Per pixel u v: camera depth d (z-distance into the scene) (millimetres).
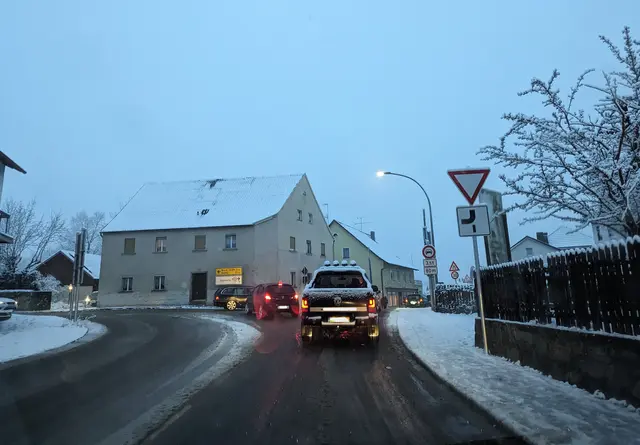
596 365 5250
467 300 18859
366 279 11117
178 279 34531
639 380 4570
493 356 8055
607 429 4156
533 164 7148
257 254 33812
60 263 47219
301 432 4609
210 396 6059
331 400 5785
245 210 36375
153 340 12266
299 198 40188
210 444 4309
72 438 4539
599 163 6332
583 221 7078
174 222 36156
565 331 5887
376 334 10211
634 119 5984
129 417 5199
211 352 9828
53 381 7246
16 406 5746
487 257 10688
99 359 9352
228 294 27859
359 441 4344
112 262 35875
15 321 16953
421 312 21297
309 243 41156
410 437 4430
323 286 11109
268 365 8164
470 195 8781
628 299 4824
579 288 5699
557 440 3957
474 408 5238
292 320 18000
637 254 4672
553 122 7012
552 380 6043
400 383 6625
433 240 24188
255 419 5043
